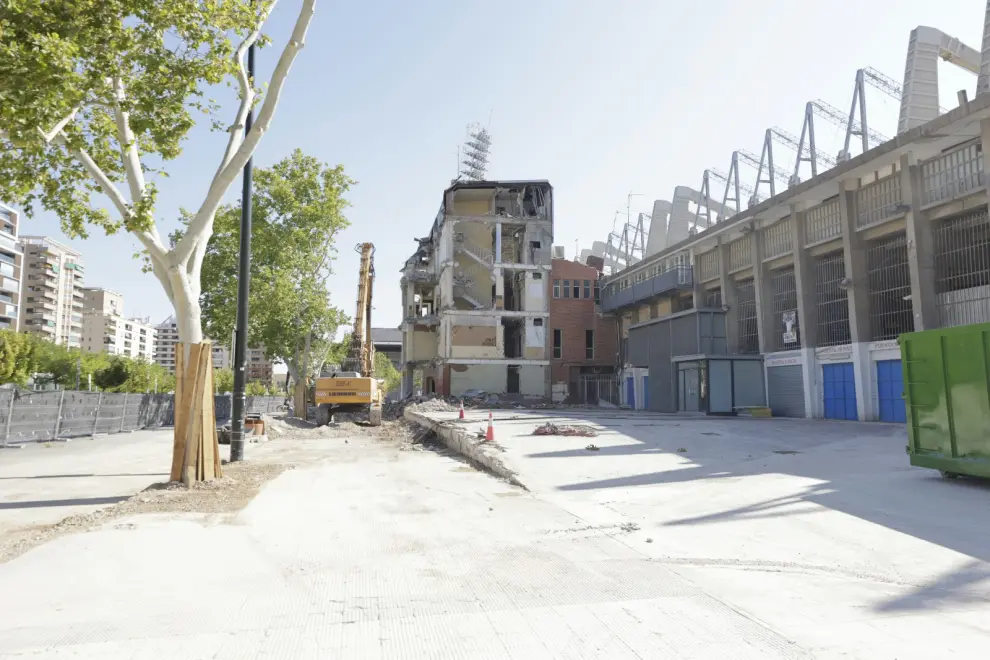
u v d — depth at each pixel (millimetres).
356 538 7160
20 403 20453
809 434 18578
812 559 6004
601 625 4340
